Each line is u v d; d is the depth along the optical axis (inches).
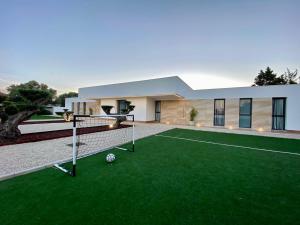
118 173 146.6
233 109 526.6
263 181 131.7
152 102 687.1
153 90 708.7
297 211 91.2
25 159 180.4
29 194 107.7
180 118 633.6
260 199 104.1
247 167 165.5
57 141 281.0
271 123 466.9
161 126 551.5
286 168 163.3
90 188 117.3
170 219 83.7
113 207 94.0
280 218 84.9
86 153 209.5
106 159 176.9
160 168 160.6
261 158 197.6
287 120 447.5
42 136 313.3
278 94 458.9
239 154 215.0
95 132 394.6
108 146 255.3
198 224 79.9
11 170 147.1
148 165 169.5
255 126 488.7
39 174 142.7
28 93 293.6
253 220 83.1
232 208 93.8
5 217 84.3
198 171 153.1
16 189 114.4
